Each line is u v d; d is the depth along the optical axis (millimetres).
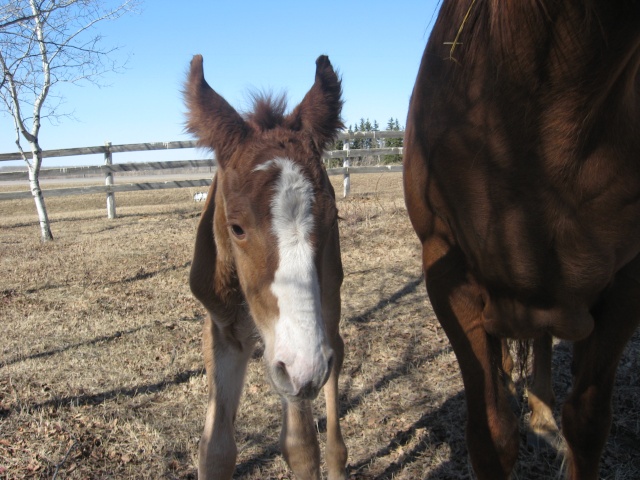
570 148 1919
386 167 13617
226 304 2811
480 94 2080
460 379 4254
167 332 5328
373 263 7328
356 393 4137
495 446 2346
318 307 2105
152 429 3680
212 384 2889
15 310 6020
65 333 5320
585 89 1848
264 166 2246
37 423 3691
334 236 3334
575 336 2232
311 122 2580
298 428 2938
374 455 3469
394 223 9516
